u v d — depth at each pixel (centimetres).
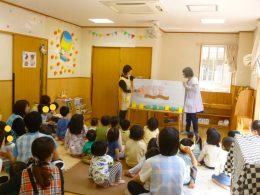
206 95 648
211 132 357
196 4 379
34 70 515
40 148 162
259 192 176
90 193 280
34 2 422
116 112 677
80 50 679
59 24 580
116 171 296
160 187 187
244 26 541
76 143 384
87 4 415
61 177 163
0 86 439
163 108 536
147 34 565
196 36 647
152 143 283
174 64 667
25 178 155
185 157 297
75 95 673
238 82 608
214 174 330
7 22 437
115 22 580
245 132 446
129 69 557
